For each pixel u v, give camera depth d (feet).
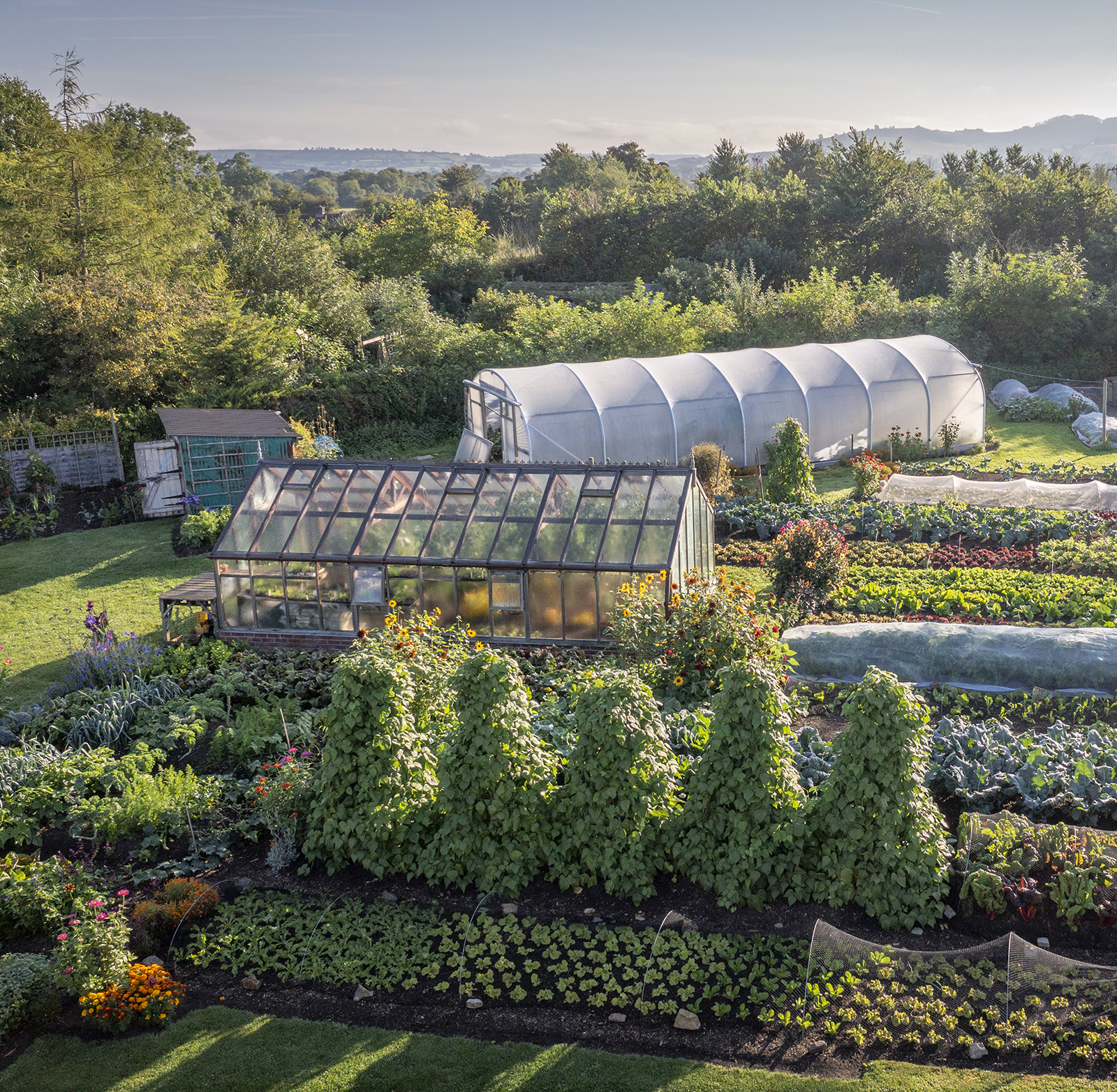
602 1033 28.27
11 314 111.14
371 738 36.11
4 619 66.28
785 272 206.28
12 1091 27.25
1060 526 73.36
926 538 76.59
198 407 107.55
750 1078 26.30
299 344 122.21
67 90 147.13
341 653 56.08
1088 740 40.93
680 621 47.78
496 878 34.50
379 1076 27.02
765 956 30.66
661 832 34.65
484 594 56.80
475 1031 28.66
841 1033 27.89
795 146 314.55
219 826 39.70
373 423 121.08
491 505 58.90
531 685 50.52
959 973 29.45
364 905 34.63
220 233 214.28
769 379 104.06
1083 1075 26.00
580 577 55.21
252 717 46.96
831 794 32.81
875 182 209.15
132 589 71.31
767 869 32.71
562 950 31.76
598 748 34.42
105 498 96.32
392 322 143.64
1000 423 123.85
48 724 48.93
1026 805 36.88
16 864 36.09
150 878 36.73
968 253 200.54
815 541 60.08
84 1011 29.48
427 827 36.35
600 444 97.14
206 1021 29.68
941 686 49.16
